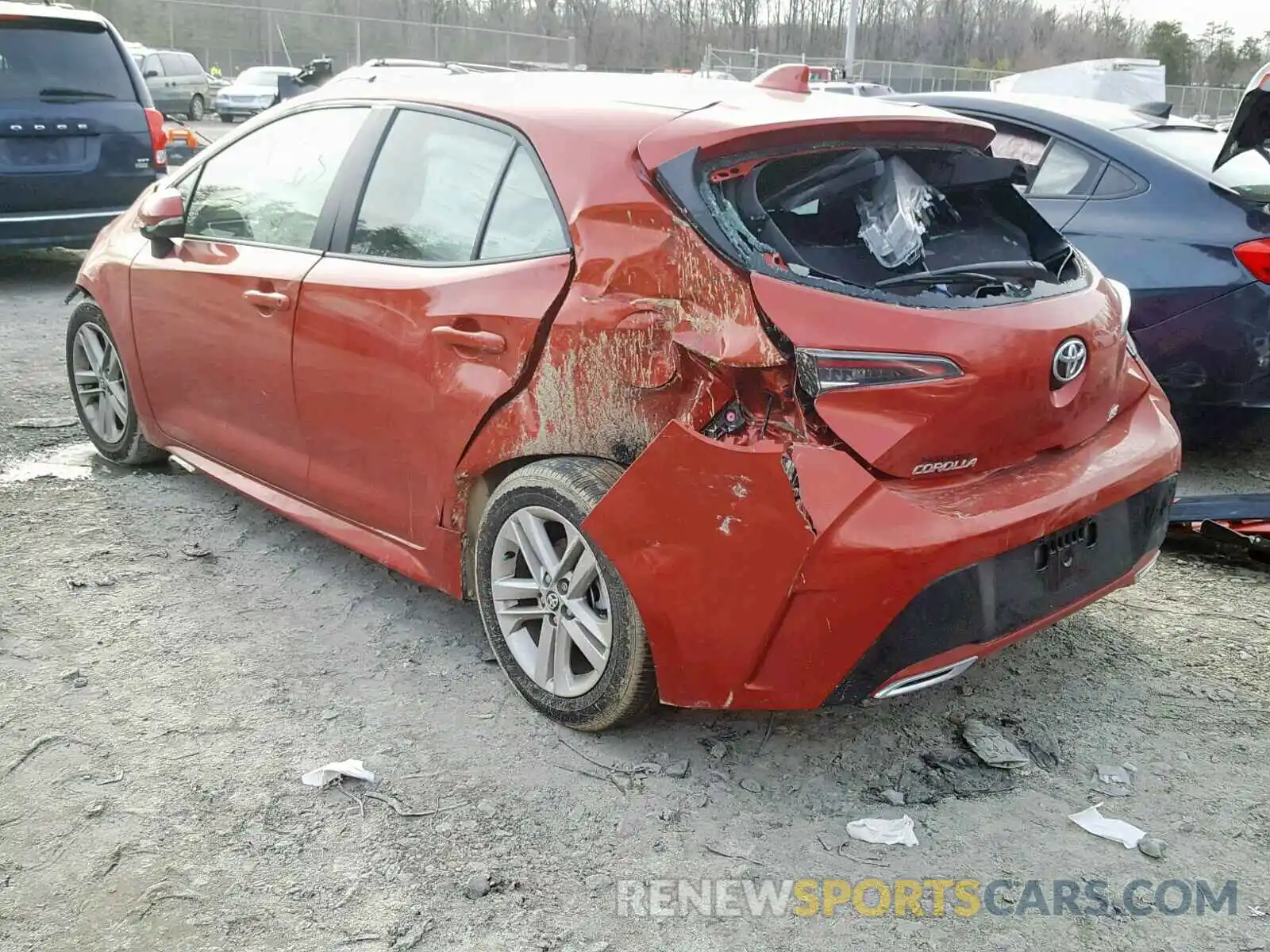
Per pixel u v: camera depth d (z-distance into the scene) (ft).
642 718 9.80
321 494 12.29
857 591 8.06
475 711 10.38
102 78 27.73
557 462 9.67
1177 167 16.11
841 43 162.09
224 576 12.91
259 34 106.01
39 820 8.73
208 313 13.14
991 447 8.66
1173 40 176.76
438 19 134.82
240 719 10.14
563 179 9.57
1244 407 15.81
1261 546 13.88
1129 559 9.87
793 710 10.42
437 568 11.12
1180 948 7.77
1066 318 9.05
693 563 8.55
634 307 8.89
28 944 7.53
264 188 13.00
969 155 10.37
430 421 10.54
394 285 10.80
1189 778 9.61
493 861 8.45
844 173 9.40
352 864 8.38
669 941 7.75
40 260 33.50
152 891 8.04
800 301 8.18
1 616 11.74
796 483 8.05
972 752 9.91
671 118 9.37
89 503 14.87
